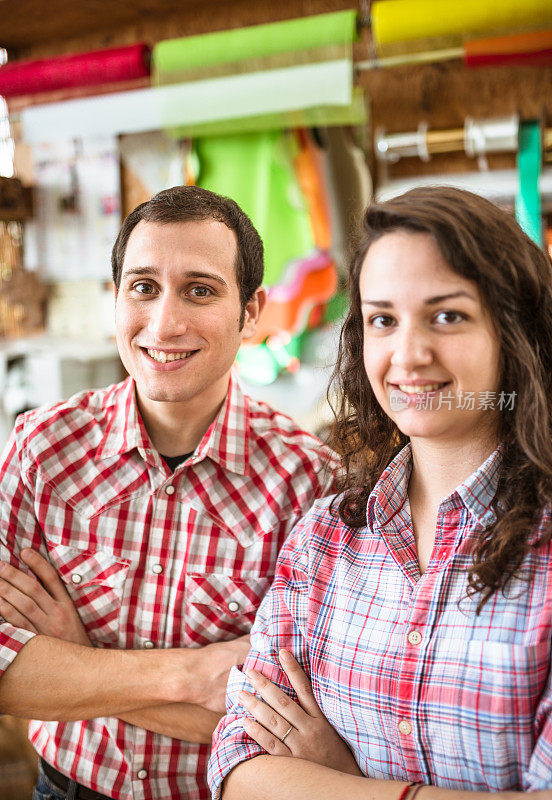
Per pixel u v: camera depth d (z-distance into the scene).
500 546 0.84
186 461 1.23
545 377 0.90
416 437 0.92
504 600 0.83
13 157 2.49
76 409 1.32
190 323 1.12
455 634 0.85
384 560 0.94
